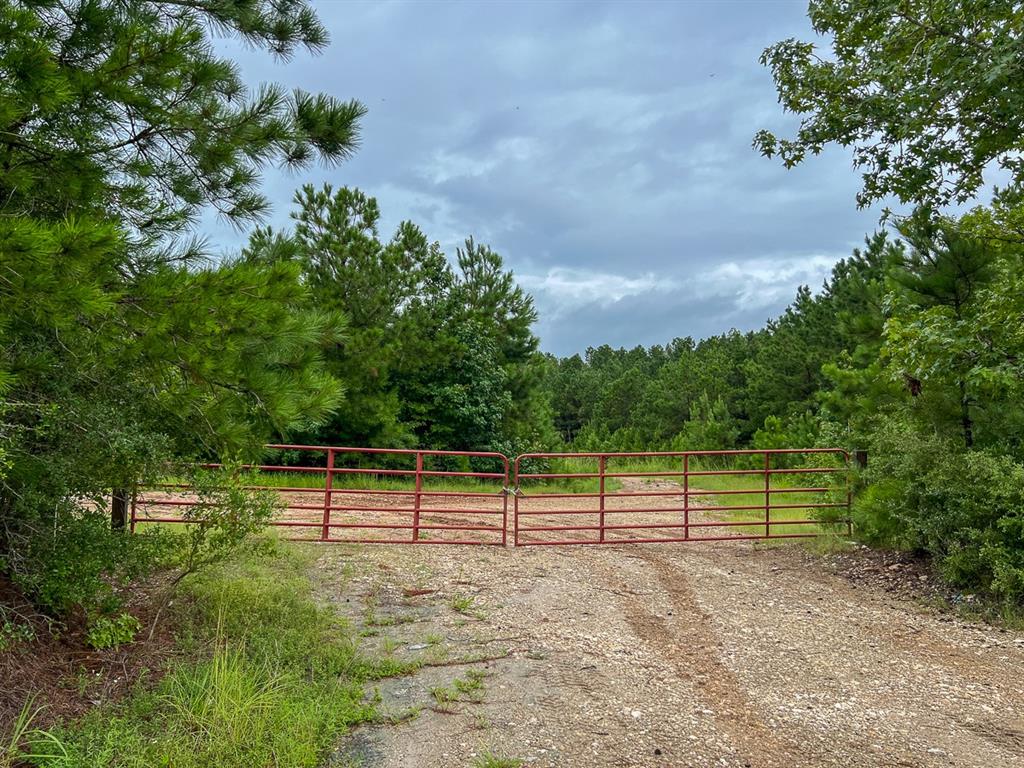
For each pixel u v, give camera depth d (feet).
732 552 34.50
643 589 27.14
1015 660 20.40
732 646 21.03
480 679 17.80
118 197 17.21
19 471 14.82
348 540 32.73
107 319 14.44
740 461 77.15
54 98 12.91
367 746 14.33
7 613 15.94
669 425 153.99
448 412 65.57
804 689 17.93
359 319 61.46
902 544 30.27
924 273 33.63
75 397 15.79
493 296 74.49
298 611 21.40
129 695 15.40
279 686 16.05
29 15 12.73
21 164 15.01
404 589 25.63
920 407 32.60
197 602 21.04
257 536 30.27
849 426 39.73
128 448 15.64
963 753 14.62
